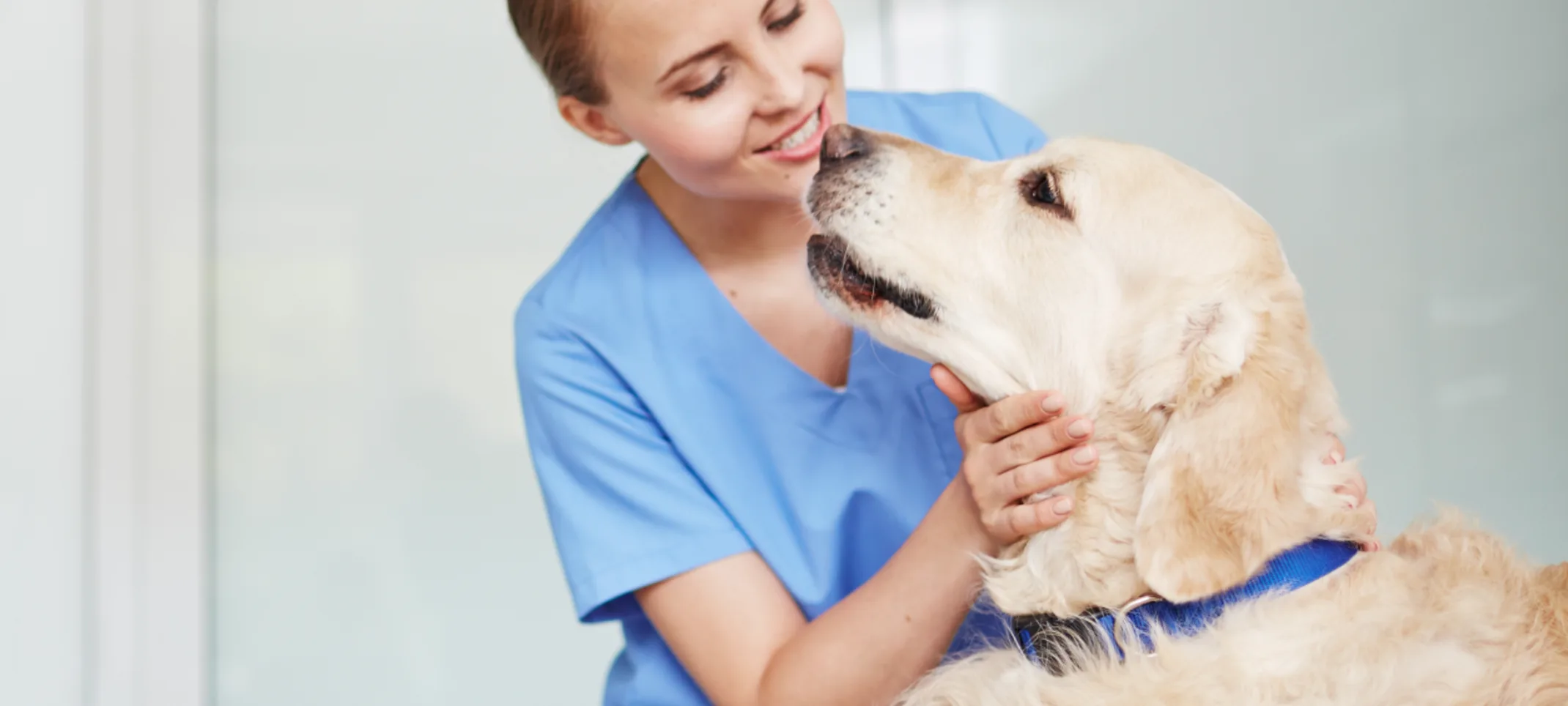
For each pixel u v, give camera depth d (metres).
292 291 2.96
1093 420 1.46
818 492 1.68
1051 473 1.35
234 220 2.96
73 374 2.89
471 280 2.98
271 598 2.94
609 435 1.68
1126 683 1.32
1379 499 3.00
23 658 2.84
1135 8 2.94
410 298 2.97
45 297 2.87
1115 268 1.47
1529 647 1.29
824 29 1.57
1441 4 2.96
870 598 1.46
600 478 1.68
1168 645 1.33
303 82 2.97
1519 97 2.98
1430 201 2.98
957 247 1.56
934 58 2.94
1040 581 1.46
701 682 1.63
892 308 1.58
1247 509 1.29
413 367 2.97
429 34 2.97
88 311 2.90
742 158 1.58
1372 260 2.99
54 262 2.88
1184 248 1.45
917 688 1.50
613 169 3.00
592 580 1.65
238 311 2.95
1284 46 2.96
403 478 2.96
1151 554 1.31
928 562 1.45
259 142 2.97
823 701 1.46
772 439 1.69
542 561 2.96
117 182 2.92
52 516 2.87
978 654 1.52
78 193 2.90
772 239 1.72
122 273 2.92
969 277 1.55
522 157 2.99
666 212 1.79
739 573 1.63
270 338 2.96
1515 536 2.99
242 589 2.94
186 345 2.94
